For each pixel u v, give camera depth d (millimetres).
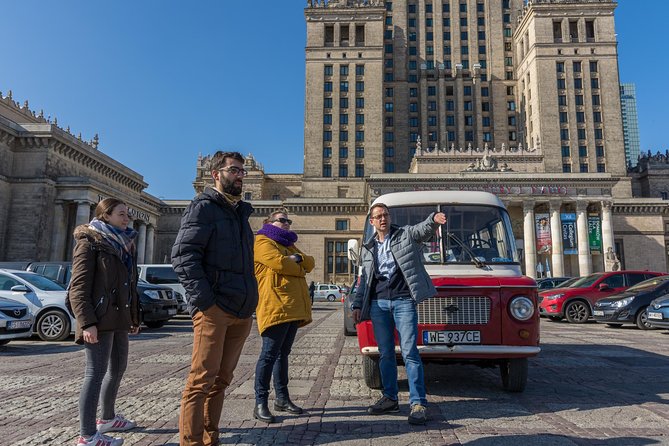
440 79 90625
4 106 53469
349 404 5551
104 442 4035
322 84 81188
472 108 90188
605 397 5902
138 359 8953
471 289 5625
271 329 4988
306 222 69375
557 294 17922
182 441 3623
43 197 44312
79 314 3994
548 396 5945
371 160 78750
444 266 6262
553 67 79750
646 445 4082
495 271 6172
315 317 21984
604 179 58406
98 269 4223
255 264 5199
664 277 15695
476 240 6496
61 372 7672
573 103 78625
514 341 5535
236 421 4867
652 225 69188
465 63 92625
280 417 5004
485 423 4738
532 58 81688
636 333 13906
